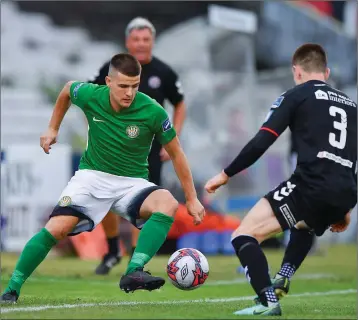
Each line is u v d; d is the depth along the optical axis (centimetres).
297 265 1941
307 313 1797
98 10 8144
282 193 1770
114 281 2955
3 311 1723
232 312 1734
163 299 2361
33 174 4447
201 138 5975
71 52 7681
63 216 1964
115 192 2020
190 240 4581
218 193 5581
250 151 1761
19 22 7312
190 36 6444
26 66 7219
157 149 2922
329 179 1752
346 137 1798
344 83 6612
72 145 5703
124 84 1919
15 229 4384
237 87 6038
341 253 5103
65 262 4012
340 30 6881
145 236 1925
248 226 1755
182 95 3041
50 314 1650
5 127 4838
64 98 2069
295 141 1802
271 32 6938
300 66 1883
